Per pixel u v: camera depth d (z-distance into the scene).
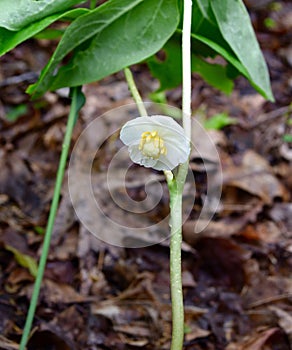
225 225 1.19
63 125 1.50
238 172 1.36
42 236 1.11
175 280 0.69
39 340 0.88
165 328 0.94
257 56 0.81
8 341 0.87
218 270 1.06
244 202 1.29
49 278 1.01
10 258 1.03
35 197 1.24
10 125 1.49
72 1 0.74
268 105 1.70
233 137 1.54
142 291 0.99
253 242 1.16
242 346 0.92
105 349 0.91
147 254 1.07
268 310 0.98
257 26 2.31
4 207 1.21
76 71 0.79
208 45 0.81
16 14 0.72
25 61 1.76
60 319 0.93
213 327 0.95
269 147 1.51
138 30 0.77
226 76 0.89
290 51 2.10
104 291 1.01
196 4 0.78
